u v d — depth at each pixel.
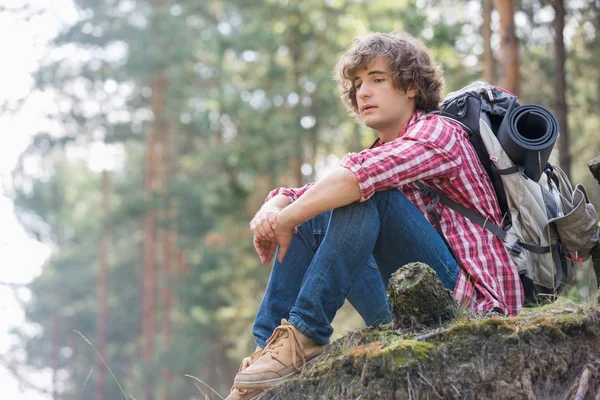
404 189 2.66
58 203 31.22
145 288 24.23
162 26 23.62
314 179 18.50
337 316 8.30
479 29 11.55
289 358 2.40
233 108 17.27
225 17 24.25
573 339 2.29
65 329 31.28
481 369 2.18
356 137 17.56
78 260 32.56
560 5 8.58
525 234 2.56
